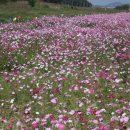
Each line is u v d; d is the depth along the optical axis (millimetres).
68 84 9914
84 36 18203
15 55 14398
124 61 12188
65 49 15055
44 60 13172
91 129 6508
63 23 27266
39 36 18750
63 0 88312
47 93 9109
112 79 10133
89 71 11297
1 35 19312
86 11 53188
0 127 7227
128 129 6180
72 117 7305
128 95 8719
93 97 8734
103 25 24828
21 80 10797
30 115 7809
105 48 14688
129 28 22328
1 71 12586
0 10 47031
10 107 8430
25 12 43094
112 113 7297
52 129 6613
